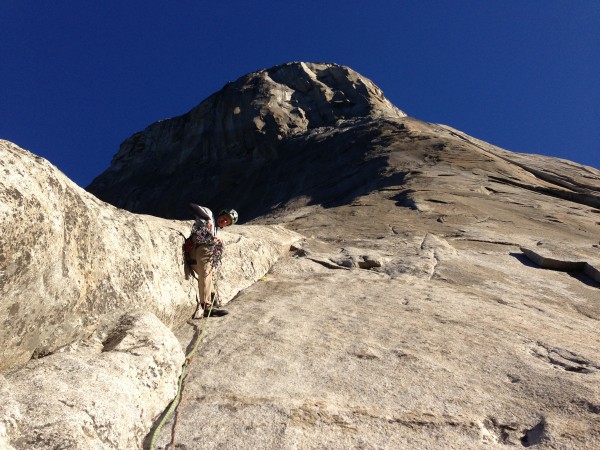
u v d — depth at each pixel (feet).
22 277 12.23
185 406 14.05
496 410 13.60
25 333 12.88
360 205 62.44
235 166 191.42
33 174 13.10
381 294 25.20
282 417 13.15
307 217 56.49
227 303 23.80
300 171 142.00
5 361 12.57
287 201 106.52
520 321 21.43
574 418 12.98
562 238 46.24
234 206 163.43
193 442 12.35
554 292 28.60
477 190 73.15
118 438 11.59
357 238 43.11
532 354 17.56
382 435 12.49
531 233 48.01
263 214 103.50
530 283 30.32
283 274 30.22
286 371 15.90
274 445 12.06
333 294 25.21
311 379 15.34
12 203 11.87
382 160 106.83
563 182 100.07
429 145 112.78
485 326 20.22
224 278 25.49
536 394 14.30
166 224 23.16
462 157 100.94
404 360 16.55
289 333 19.13
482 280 29.91
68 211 14.38
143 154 243.60
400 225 48.44
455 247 40.04
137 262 17.62
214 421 13.19
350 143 140.56
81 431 10.79
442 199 62.54
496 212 58.65
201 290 21.38
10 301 12.14
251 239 31.58
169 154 232.32
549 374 15.47
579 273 34.32
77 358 13.53
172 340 16.26
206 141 211.00
